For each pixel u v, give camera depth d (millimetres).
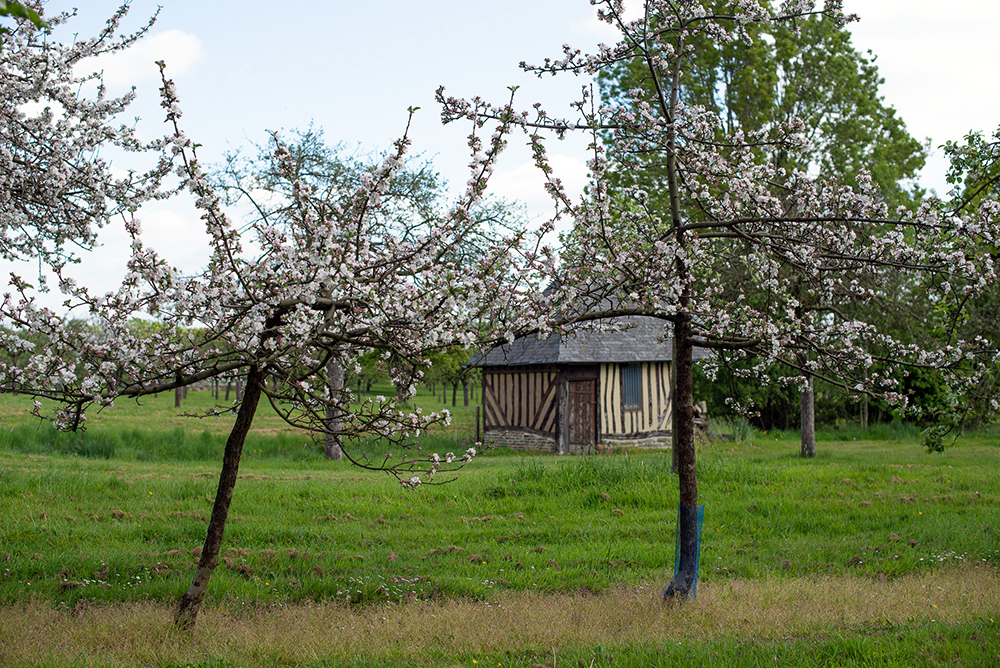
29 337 5531
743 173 8055
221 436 22219
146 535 9516
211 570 6176
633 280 7066
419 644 5781
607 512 11414
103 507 10836
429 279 5781
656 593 7461
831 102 27062
